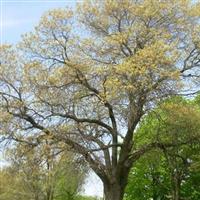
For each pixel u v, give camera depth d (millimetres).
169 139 31375
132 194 51375
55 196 55938
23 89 29922
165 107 29016
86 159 29922
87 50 30578
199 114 31875
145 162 43969
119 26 31328
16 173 33281
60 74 29500
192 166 39375
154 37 29562
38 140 29078
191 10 30703
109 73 28672
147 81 26984
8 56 30156
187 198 46938
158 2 30172
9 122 29109
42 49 30719
